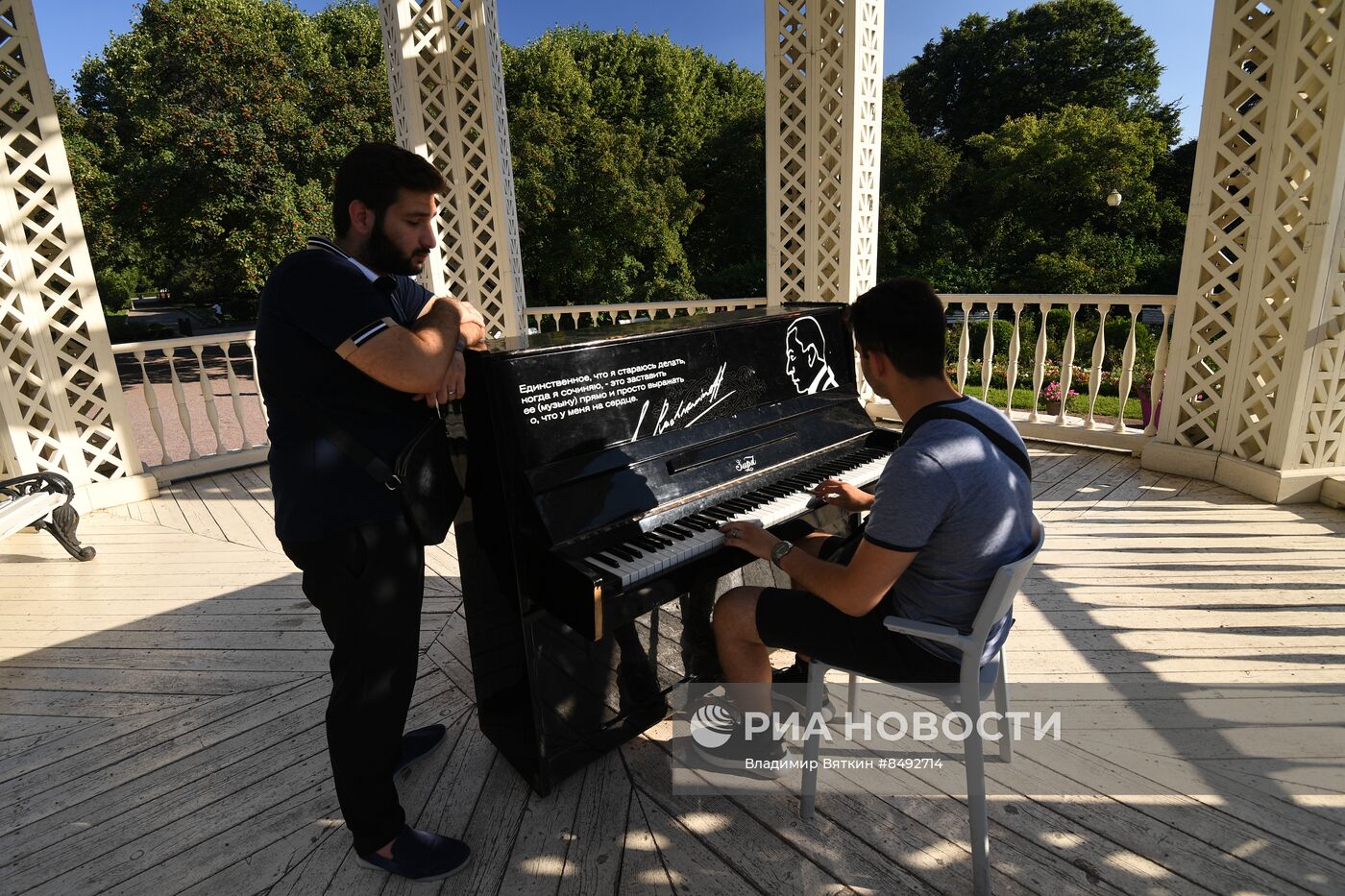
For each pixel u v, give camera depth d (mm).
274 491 1623
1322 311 3830
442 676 2736
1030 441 5535
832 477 2316
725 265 31469
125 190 16297
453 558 3887
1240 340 4242
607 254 25188
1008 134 30625
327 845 1949
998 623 1639
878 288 1599
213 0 18047
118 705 2641
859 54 4820
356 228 1594
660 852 1859
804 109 5188
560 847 1887
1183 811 1919
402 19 5305
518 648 1924
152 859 1919
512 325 6164
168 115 15805
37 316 4508
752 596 1906
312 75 18453
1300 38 3668
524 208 22891
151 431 9562
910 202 30203
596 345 1939
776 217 5578
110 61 19078
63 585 3691
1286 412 4035
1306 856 1761
